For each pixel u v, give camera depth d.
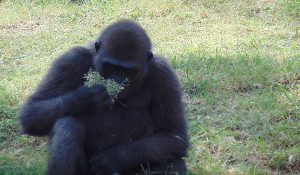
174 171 11.88
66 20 25.02
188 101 15.96
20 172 12.88
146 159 11.59
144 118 11.96
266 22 22.31
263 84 16.42
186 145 12.18
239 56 18.42
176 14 23.77
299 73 16.66
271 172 12.84
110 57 11.34
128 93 11.72
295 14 22.64
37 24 24.84
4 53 21.62
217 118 15.04
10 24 24.94
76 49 12.10
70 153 10.89
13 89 17.66
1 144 14.85
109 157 11.30
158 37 21.67
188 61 18.38
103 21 24.38
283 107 15.07
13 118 15.91
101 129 11.61
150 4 24.94
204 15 23.53
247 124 14.58
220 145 13.73
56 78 11.80
